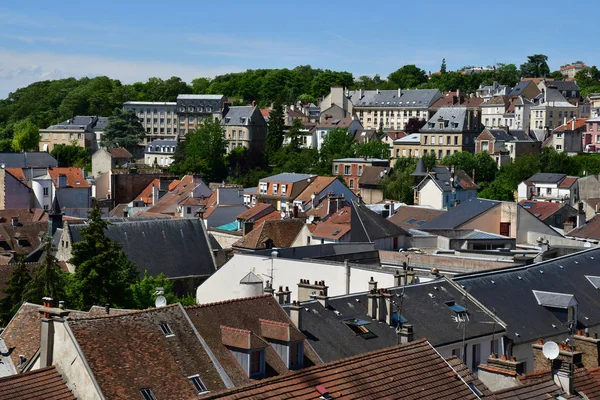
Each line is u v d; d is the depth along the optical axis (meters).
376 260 84.44
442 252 90.44
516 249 95.00
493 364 40.84
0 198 185.50
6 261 115.12
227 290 79.50
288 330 49.22
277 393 33.59
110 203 194.62
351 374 35.97
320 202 162.88
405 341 52.84
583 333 47.19
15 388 40.91
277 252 81.62
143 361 44.41
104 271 86.81
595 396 38.91
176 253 109.62
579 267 73.19
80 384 42.38
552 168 195.00
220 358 47.31
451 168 186.00
